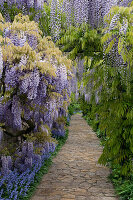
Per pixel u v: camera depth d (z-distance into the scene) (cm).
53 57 378
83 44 385
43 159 520
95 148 701
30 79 321
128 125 392
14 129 438
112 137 408
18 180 383
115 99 408
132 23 310
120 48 299
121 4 371
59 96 411
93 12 400
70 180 435
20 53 326
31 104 385
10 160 411
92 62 476
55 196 361
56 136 782
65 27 419
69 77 435
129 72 334
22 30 364
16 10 446
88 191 383
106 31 345
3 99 379
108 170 496
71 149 686
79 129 1050
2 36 370
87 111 1457
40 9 457
